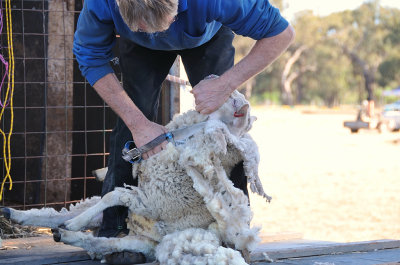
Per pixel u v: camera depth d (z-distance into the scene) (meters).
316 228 7.61
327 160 15.33
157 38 2.96
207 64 3.32
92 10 2.86
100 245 2.99
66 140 4.79
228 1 2.82
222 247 2.80
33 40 5.02
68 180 5.06
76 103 5.04
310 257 3.36
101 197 3.39
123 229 3.22
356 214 8.67
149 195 3.00
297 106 65.12
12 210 3.22
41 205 4.91
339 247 3.49
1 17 4.40
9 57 4.57
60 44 5.00
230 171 3.14
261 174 12.72
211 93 2.99
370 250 3.61
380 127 24.48
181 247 2.85
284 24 2.96
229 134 3.00
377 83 71.25
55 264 3.09
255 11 2.88
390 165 14.44
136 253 3.04
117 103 3.03
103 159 5.04
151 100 3.37
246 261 3.00
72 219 3.03
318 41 70.88
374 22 70.81
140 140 3.01
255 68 3.00
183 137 3.01
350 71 73.12
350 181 11.95
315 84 74.12
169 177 2.96
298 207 9.16
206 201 2.88
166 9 2.52
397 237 7.12
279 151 17.30
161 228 3.05
